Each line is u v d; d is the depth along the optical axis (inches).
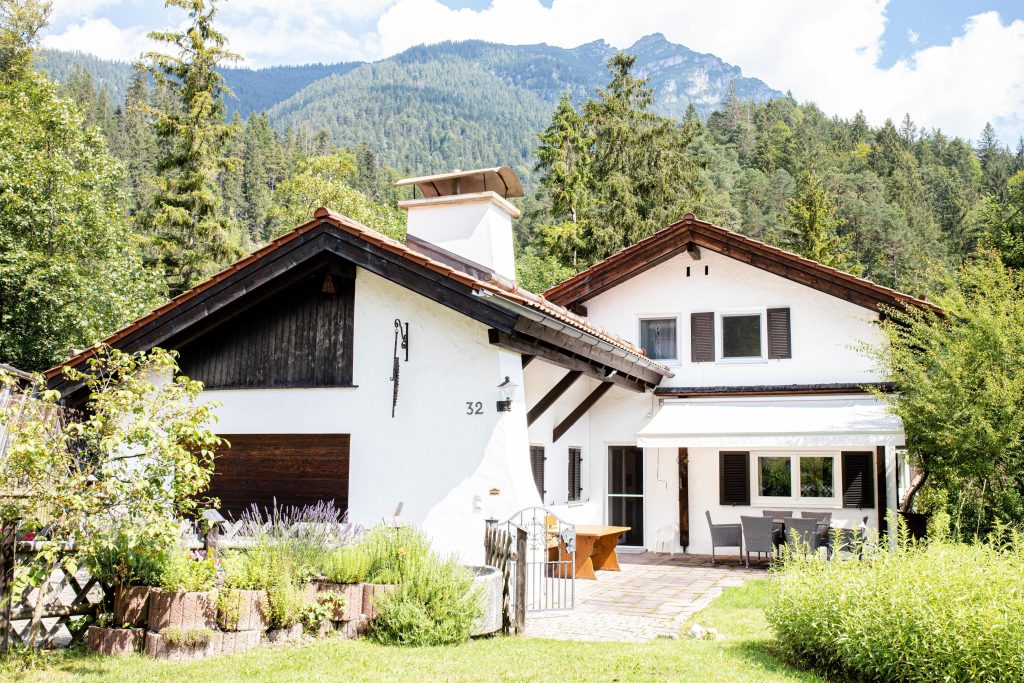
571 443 907.4
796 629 410.0
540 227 2443.4
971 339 749.9
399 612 444.8
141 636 410.0
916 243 4003.4
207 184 2027.6
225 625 418.3
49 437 405.1
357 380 668.7
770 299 980.6
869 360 932.0
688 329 1008.2
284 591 434.0
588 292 1034.1
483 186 797.2
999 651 340.5
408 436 644.1
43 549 385.4
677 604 601.6
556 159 2507.4
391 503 639.8
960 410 721.6
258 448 689.6
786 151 5561.0
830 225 2955.2
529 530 613.9
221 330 721.6
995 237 1606.8
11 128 1414.9
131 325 681.0
